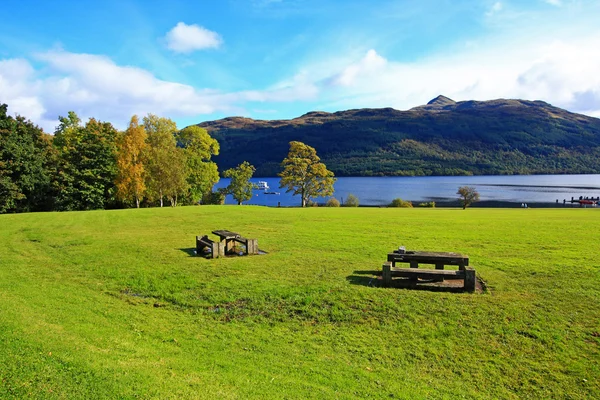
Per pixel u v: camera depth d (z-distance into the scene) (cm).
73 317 884
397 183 18300
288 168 6812
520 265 1327
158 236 2028
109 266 1391
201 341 809
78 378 575
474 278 1064
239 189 7300
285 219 2836
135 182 4584
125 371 616
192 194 5856
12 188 4088
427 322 894
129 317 929
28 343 677
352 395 618
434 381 679
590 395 636
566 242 1750
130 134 4609
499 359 745
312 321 924
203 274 1266
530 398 634
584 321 872
